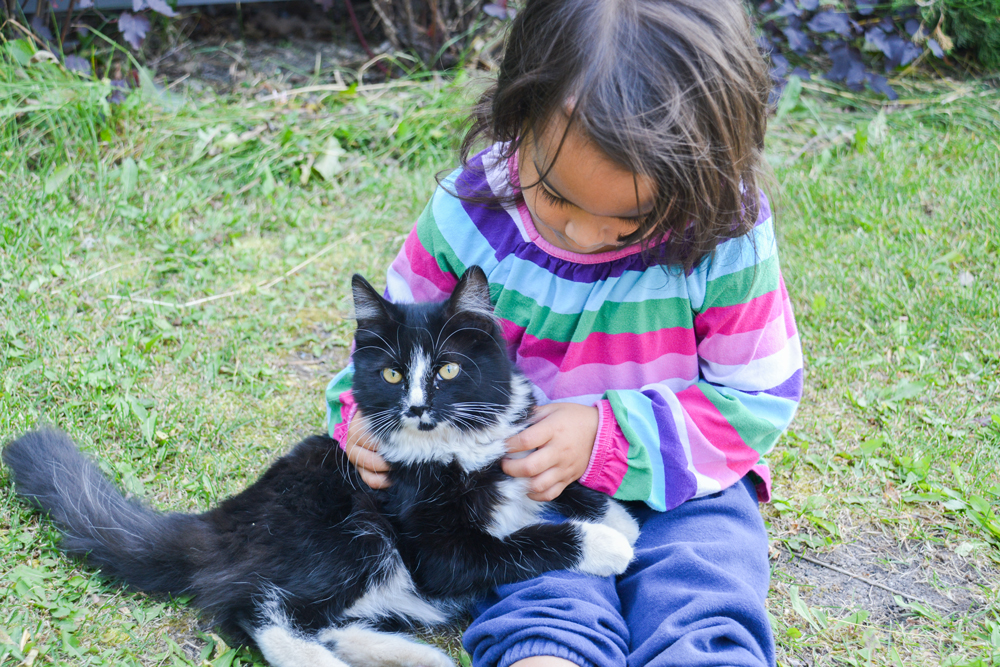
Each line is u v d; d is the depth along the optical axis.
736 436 2.16
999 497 2.50
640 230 1.81
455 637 2.16
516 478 2.18
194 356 3.13
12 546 2.17
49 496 2.23
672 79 1.67
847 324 3.38
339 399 2.37
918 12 5.32
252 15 5.53
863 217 4.05
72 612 2.01
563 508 2.25
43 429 2.39
